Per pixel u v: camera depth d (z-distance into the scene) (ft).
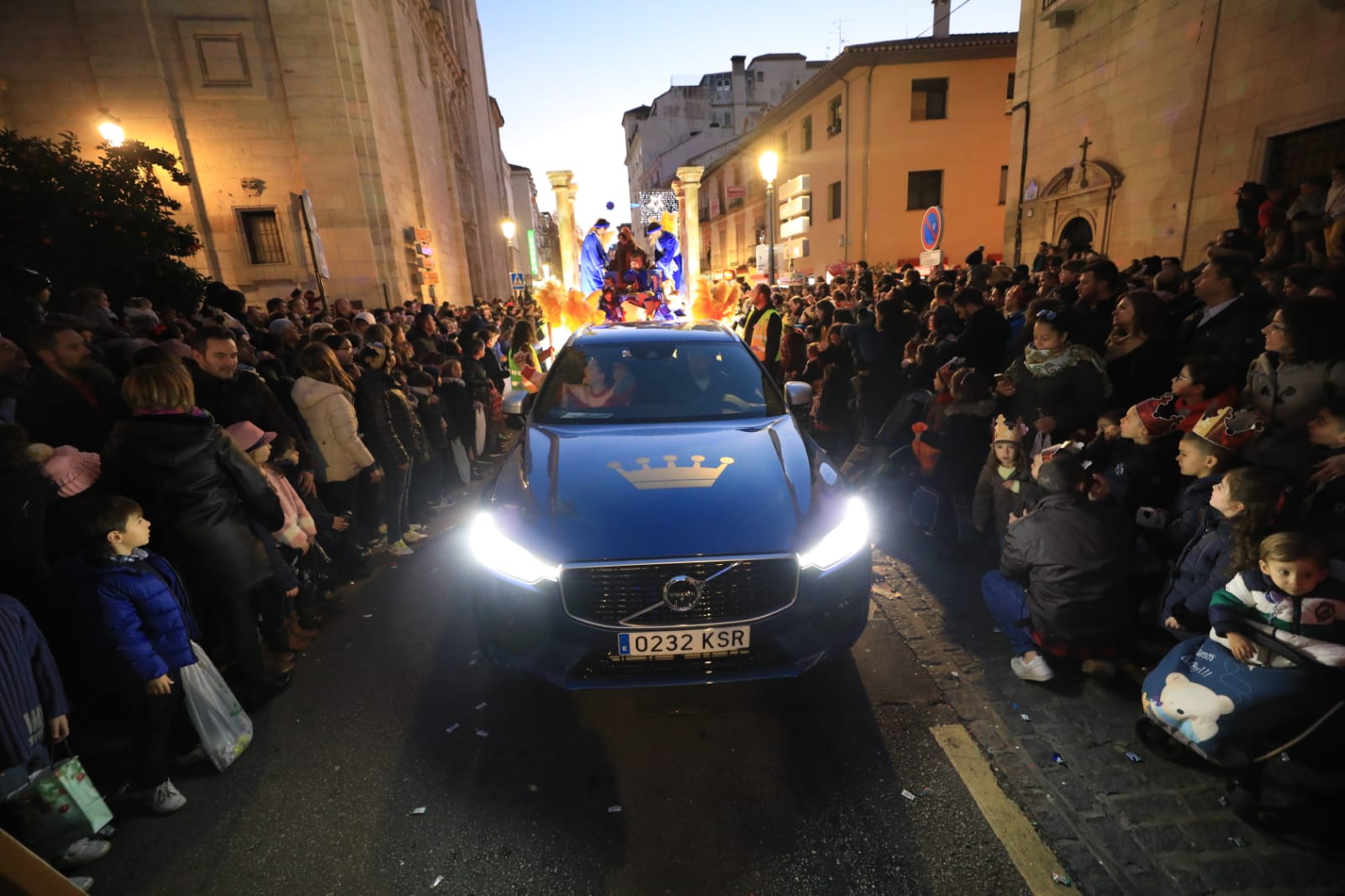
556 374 13.10
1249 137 26.84
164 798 7.65
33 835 6.75
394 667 10.59
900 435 15.87
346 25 42.14
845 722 8.92
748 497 8.95
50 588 7.32
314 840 7.27
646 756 8.44
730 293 32.37
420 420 17.53
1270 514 7.16
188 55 40.63
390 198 46.68
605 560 8.04
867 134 71.36
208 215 42.65
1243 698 6.94
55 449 9.18
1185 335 12.15
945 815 7.34
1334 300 9.02
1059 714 8.87
